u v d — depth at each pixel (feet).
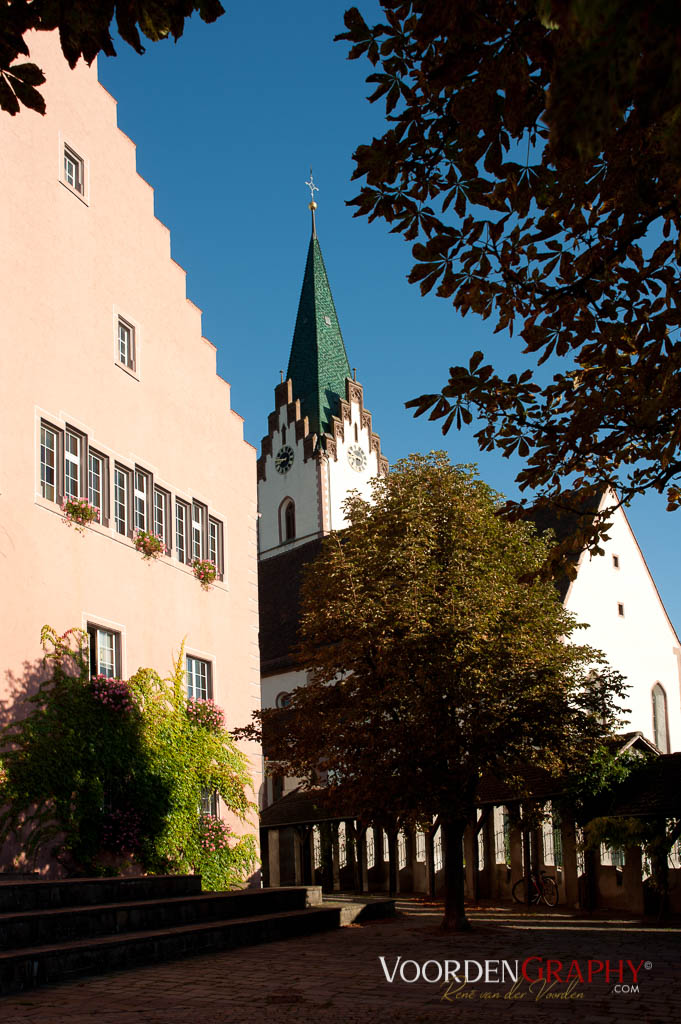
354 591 71.82
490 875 105.09
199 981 41.34
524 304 25.00
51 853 60.23
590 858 89.76
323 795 73.15
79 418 69.62
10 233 64.59
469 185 20.66
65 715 63.10
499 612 71.00
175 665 77.87
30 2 15.49
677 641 159.53
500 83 15.93
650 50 9.77
